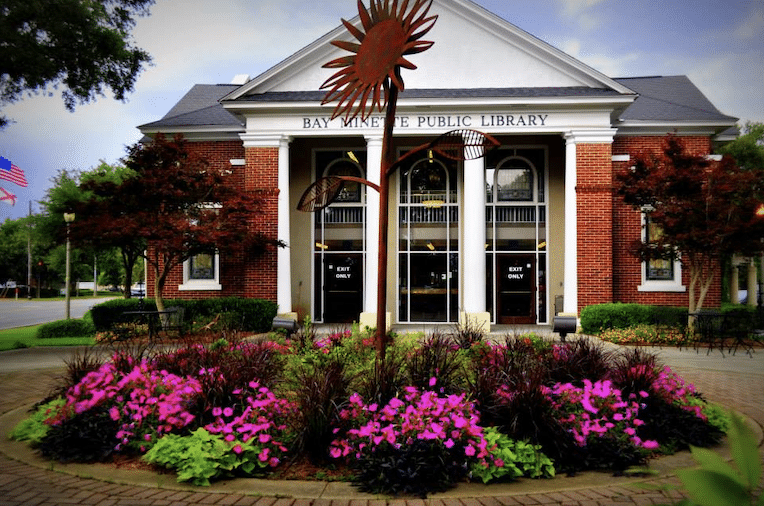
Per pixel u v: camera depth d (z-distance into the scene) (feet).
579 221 63.67
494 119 64.85
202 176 57.88
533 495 16.20
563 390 20.89
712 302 66.33
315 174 74.23
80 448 19.57
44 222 102.37
